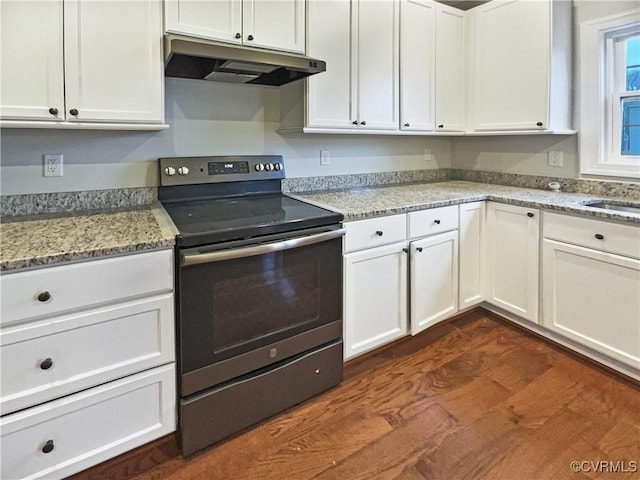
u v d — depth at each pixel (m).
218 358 1.65
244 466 1.58
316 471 1.55
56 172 1.88
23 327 1.27
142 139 2.07
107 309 1.41
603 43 2.48
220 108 2.28
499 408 1.89
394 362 2.30
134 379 1.50
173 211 1.95
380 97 2.50
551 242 2.30
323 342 1.98
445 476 1.51
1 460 1.29
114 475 1.54
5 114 1.49
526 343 2.48
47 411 1.34
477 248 2.67
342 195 2.56
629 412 1.84
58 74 1.57
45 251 1.30
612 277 2.04
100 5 1.63
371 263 2.14
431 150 3.35
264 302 1.74
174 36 1.76
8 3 1.46
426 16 2.68
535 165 2.90
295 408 1.91
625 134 2.50
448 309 2.55
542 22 2.48
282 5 2.06
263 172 2.41
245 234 1.64
